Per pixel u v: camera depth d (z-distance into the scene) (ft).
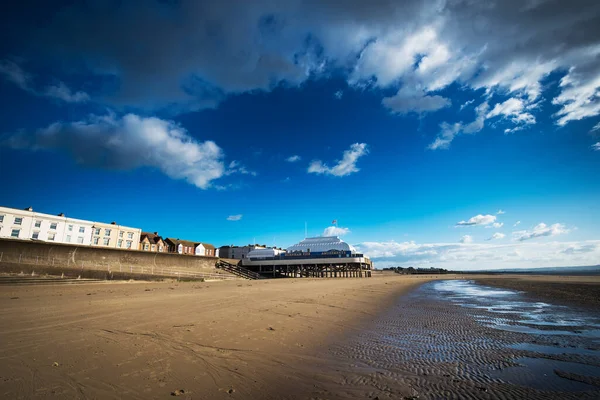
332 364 21.45
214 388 16.52
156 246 239.50
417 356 23.75
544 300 65.51
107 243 208.23
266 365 20.57
